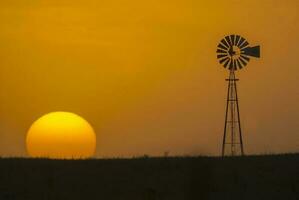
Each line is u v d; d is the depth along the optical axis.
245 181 81.06
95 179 79.94
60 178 79.44
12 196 76.19
